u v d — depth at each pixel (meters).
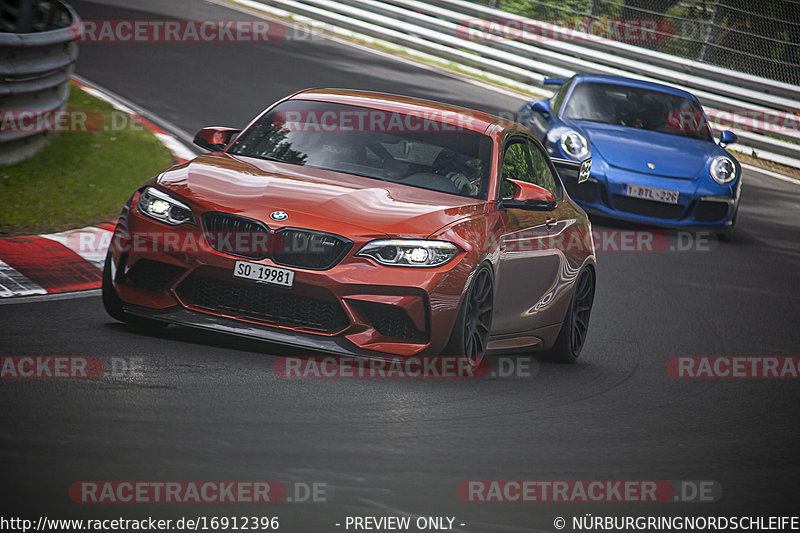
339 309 19.89
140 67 57.97
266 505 13.28
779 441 20.31
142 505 12.77
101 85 52.03
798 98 67.38
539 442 17.78
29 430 14.74
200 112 49.22
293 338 19.77
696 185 41.81
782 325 32.25
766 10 73.56
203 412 16.55
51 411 15.68
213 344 21.02
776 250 43.94
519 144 25.72
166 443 14.95
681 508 15.65
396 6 78.00
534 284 24.28
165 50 63.69
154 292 20.36
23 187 32.97
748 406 22.89
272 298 19.95
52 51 35.84
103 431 15.09
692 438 19.69
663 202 41.69
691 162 42.62
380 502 13.93
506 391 21.12
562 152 42.19
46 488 12.87
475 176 23.34
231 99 52.94
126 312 20.92
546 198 22.97
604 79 47.44
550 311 25.22
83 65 56.53
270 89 56.47
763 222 49.38
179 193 20.58
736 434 20.44
